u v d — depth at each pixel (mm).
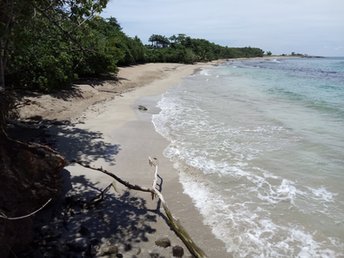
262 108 22203
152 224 8359
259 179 10953
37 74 19969
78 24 13086
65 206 8891
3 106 8031
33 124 15820
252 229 8211
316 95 28406
